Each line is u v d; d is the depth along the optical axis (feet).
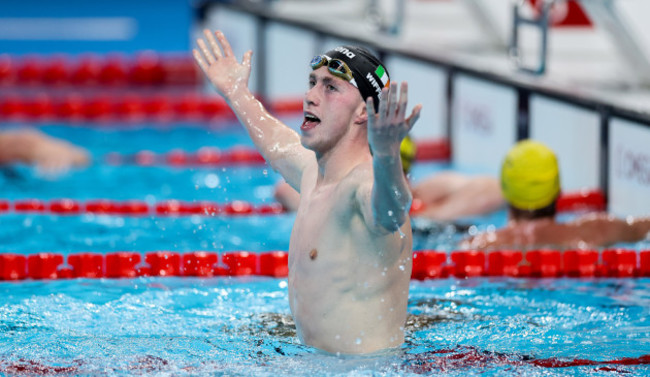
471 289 46.91
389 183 29.14
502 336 38.11
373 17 96.89
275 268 49.57
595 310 42.91
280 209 67.51
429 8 105.40
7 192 69.92
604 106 65.57
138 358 34.32
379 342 33.50
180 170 81.30
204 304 43.04
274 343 36.06
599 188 67.15
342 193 32.37
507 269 50.42
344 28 98.27
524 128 74.59
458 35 98.22
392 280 33.17
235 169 82.99
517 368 33.60
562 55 85.20
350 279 32.81
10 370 32.83
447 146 85.71
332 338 33.27
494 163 79.15
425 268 50.01
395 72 92.48
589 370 33.68
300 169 36.76
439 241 56.70
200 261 49.55
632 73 74.95
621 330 39.47
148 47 141.69
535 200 54.85
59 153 81.30
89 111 106.73
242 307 42.50
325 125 32.63
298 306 34.14
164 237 58.03
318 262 33.12
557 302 44.32
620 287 47.60
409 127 28.66
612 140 65.26
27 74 121.70
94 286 46.44
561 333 38.86
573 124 69.26
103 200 68.13
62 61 126.11
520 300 44.62
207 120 106.63
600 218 55.01
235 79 39.34
